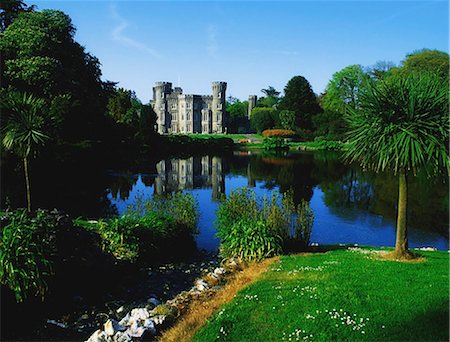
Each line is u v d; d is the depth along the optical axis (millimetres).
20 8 44938
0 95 21609
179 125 128125
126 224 13891
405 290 8477
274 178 41875
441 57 68812
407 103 11492
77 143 33469
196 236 18125
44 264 9938
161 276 12711
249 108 149375
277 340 6672
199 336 7039
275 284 9422
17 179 25672
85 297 10641
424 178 39531
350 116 12531
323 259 12078
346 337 6574
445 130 11242
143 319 7988
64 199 25500
